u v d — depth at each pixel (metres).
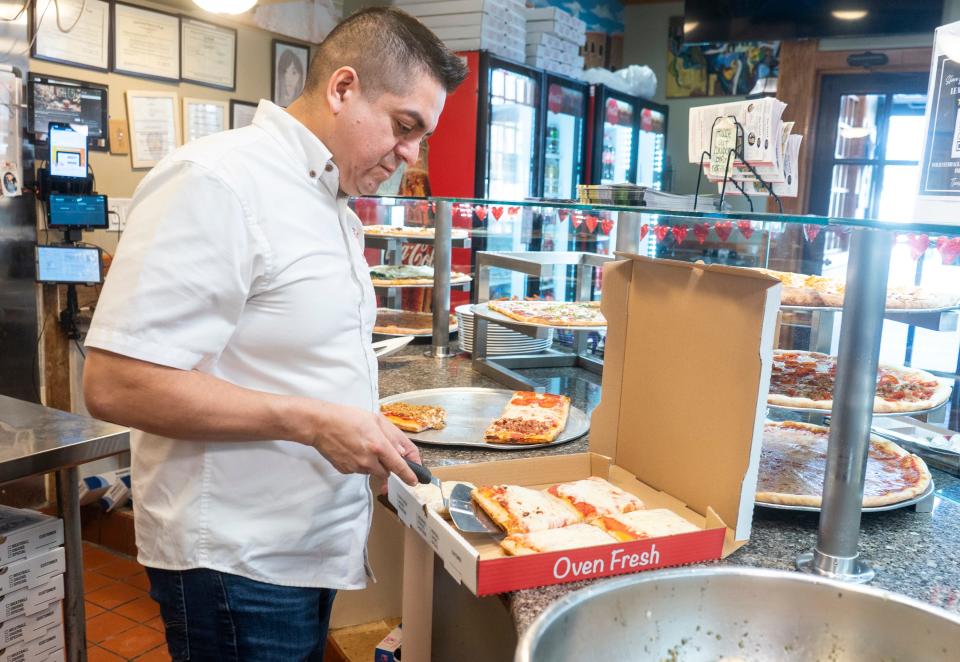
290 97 4.20
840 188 4.95
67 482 1.64
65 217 2.94
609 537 1.01
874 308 0.94
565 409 1.72
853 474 0.99
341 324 1.09
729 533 1.06
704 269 1.10
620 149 5.90
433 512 1.06
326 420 1.00
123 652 2.24
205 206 0.95
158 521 1.09
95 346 0.93
